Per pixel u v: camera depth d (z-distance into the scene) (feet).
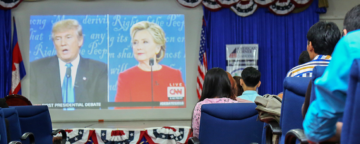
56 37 21.94
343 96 2.44
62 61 21.89
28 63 21.93
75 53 21.93
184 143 12.24
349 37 2.43
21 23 21.97
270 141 5.19
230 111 6.25
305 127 2.84
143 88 21.94
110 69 21.98
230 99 6.97
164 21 22.31
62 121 21.66
